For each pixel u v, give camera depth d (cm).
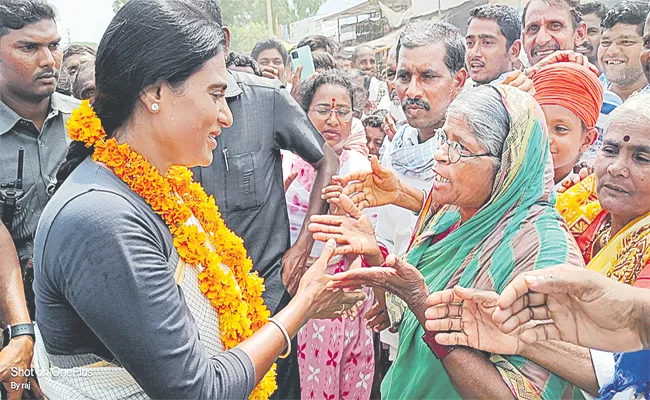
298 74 203
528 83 161
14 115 190
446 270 153
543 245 142
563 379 142
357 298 145
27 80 186
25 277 190
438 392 155
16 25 182
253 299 137
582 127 161
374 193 174
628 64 168
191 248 118
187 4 113
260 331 123
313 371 190
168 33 108
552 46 176
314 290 133
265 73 204
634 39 166
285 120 188
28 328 185
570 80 159
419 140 182
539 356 140
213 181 185
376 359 193
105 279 100
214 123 116
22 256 191
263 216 191
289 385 193
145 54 107
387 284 148
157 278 104
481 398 141
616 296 124
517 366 142
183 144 114
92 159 113
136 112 112
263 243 191
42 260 106
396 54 182
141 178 112
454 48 173
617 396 146
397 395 162
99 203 104
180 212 117
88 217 102
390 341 188
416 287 148
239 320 125
